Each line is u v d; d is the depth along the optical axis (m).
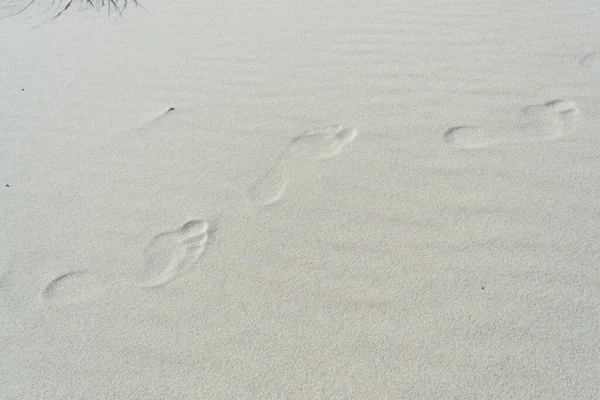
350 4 3.05
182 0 3.27
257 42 2.73
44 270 1.56
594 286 1.38
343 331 1.33
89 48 2.79
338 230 1.62
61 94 2.41
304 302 1.41
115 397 1.24
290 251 1.56
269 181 1.83
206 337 1.35
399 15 2.88
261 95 2.30
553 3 2.85
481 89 2.21
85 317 1.42
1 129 2.20
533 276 1.42
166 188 1.84
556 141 1.87
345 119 2.10
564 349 1.25
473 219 1.61
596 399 1.14
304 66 2.48
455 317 1.34
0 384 1.28
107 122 2.20
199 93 2.35
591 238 1.51
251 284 1.47
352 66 2.45
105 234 1.67
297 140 2.01
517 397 1.16
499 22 2.72
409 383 1.21
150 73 2.52
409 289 1.42
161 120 2.19
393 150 1.91
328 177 1.82
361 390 1.20
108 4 3.25
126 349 1.34
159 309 1.42
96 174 1.92
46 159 2.02
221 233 1.64
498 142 1.90
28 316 1.43
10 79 2.55
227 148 2.00
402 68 2.40
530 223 1.57
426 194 1.71
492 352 1.25
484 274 1.44
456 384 1.20
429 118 2.06
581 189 1.67
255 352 1.30
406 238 1.57
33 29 3.03
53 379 1.28
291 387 1.22
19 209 1.79
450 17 2.81
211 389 1.23
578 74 2.23
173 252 1.59
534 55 2.41
